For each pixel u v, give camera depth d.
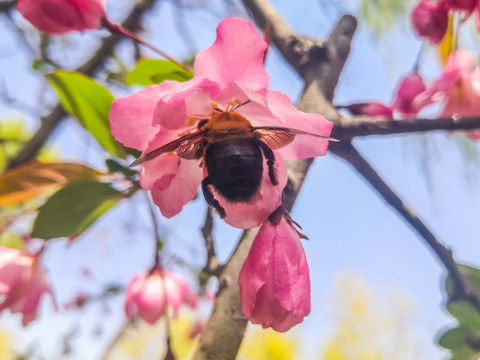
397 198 0.13
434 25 0.15
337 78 0.13
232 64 0.09
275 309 0.09
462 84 0.16
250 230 0.11
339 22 0.14
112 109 0.09
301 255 0.09
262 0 0.15
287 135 0.10
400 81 0.16
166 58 0.12
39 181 0.13
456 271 0.13
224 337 0.09
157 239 0.19
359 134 0.12
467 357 0.13
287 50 0.14
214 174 0.10
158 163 0.10
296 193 0.11
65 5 0.12
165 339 0.12
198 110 0.10
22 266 0.16
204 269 0.11
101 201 0.12
